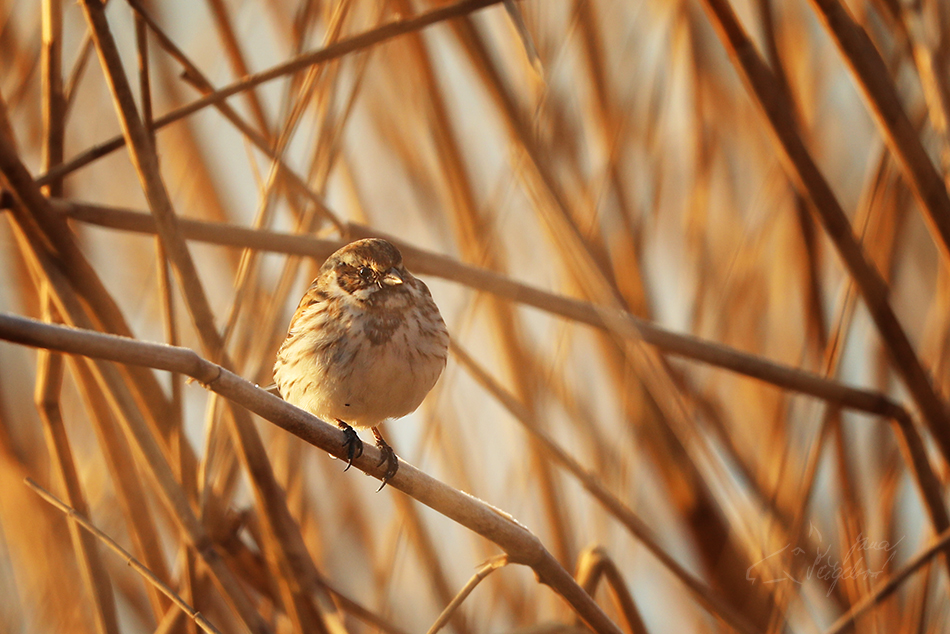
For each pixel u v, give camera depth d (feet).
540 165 29.78
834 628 28.04
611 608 34.04
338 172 35.86
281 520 26.21
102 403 29.09
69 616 32.40
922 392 30.27
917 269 38.37
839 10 27.04
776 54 32.30
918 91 33.37
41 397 27.66
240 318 29.01
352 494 35.81
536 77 32.14
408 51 33.30
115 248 37.50
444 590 32.24
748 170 37.99
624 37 35.42
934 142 32.94
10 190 23.94
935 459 35.04
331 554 34.63
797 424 34.22
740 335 37.52
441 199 35.27
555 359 33.83
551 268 35.91
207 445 25.26
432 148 33.88
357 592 34.22
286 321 32.81
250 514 29.27
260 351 28.55
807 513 31.65
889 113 27.63
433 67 33.42
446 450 34.12
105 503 33.96
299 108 26.71
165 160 37.01
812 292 35.24
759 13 32.27
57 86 27.04
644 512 34.96
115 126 37.78
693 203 36.32
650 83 35.19
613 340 33.19
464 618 32.78
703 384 36.73
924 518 33.78
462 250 33.94
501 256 35.68
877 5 31.83
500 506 33.53
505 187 31.58
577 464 29.60
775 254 37.58
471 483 33.88
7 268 34.17
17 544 32.91
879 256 34.47
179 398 26.58
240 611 24.94
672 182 38.01
